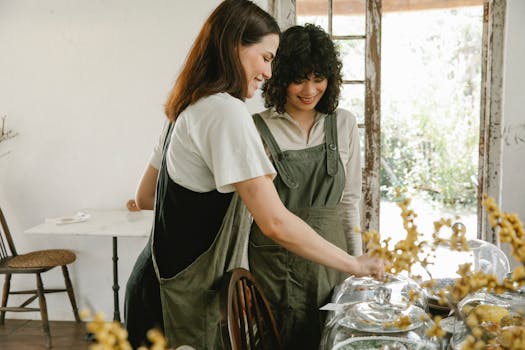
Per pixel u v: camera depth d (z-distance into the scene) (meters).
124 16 3.68
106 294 3.94
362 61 3.61
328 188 2.11
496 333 1.11
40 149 3.86
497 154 3.52
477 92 6.19
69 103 3.80
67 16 3.72
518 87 3.42
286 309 2.04
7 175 3.91
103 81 3.75
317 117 2.17
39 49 3.77
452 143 6.28
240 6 1.52
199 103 1.49
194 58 1.54
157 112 3.74
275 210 1.47
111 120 3.79
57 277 3.95
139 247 3.87
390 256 1.06
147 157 3.79
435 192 6.25
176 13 3.64
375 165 3.65
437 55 6.23
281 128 2.14
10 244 3.79
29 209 3.93
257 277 2.07
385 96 6.39
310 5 3.59
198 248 1.61
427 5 4.40
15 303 3.99
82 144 3.83
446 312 1.58
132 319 1.72
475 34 6.11
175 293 1.64
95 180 3.86
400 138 6.41
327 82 2.10
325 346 1.38
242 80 1.53
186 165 1.53
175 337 1.67
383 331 1.33
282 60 2.03
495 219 0.87
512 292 1.31
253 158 1.44
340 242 2.12
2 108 3.85
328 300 2.04
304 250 1.51
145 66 3.71
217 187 1.46
